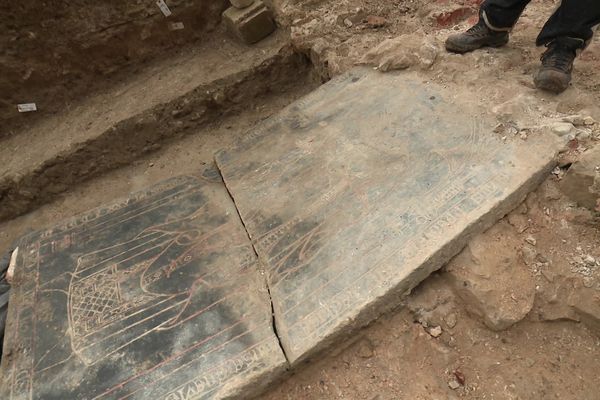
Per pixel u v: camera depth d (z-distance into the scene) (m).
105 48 3.29
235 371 1.65
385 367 1.77
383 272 1.80
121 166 3.22
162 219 2.25
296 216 2.09
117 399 1.62
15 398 1.67
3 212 3.03
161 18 3.37
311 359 1.73
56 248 2.19
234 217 2.19
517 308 1.76
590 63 2.43
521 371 1.72
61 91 3.28
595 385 1.65
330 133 2.45
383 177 2.14
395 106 2.50
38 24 3.00
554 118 2.14
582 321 1.78
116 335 1.80
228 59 3.41
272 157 2.41
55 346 1.80
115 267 2.05
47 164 2.99
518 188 1.93
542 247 1.89
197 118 3.30
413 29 3.09
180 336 1.76
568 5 2.05
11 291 2.05
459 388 1.71
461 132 2.23
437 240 1.84
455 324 1.85
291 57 3.38
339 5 3.30
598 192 1.84
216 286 1.91
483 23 2.54
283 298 1.82
